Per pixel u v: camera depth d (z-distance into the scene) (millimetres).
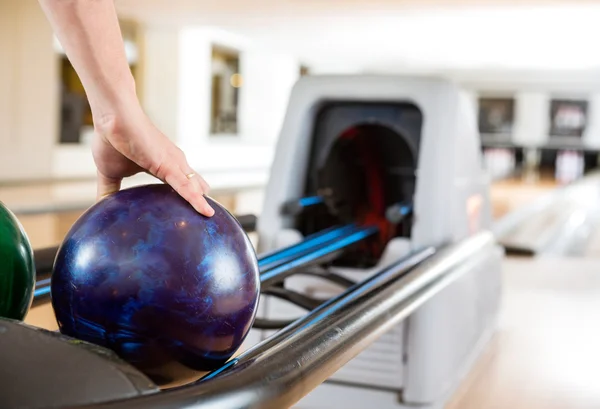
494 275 2223
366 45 9297
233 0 6379
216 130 10219
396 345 1623
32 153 6055
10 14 5758
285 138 1827
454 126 1744
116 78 784
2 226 755
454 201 1744
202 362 753
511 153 14703
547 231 6023
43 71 6059
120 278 708
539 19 6695
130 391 580
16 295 762
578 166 14602
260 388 662
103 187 903
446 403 1710
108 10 774
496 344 2227
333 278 1514
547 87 12883
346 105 1887
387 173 2102
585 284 3115
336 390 1670
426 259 1450
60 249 761
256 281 790
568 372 1979
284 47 9867
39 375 571
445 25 7324
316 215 1944
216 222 767
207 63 8531
